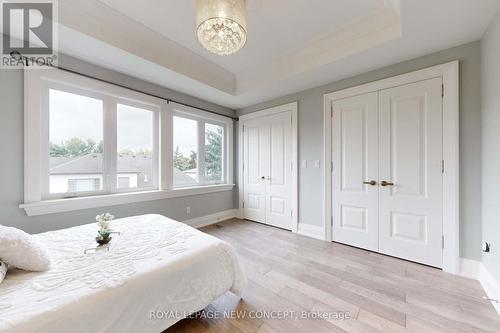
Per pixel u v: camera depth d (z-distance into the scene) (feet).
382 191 7.93
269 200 11.78
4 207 5.89
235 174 13.61
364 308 4.98
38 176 6.40
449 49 6.58
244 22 4.78
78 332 2.70
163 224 5.94
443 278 6.26
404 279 6.23
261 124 12.08
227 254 4.84
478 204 6.15
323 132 9.47
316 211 9.83
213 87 9.73
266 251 8.27
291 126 10.71
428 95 6.97
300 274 6.53
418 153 7.17
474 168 6.20
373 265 7.09
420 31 5.77
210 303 4.70
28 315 2.51
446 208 6.64
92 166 7.78
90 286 3.09
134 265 3.68
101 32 6.15
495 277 5.18
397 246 7.63
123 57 7.06
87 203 7.34
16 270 3.47
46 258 3.58
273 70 9.23
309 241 9.36
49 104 6.83
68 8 5.54
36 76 6.31
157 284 3.54
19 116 6.08
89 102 7.69
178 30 6.86
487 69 5.64
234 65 9.31
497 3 4.75
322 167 9.56
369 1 5.67
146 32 6.87
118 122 8.49
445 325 4.45
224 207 12.93
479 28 5.65
